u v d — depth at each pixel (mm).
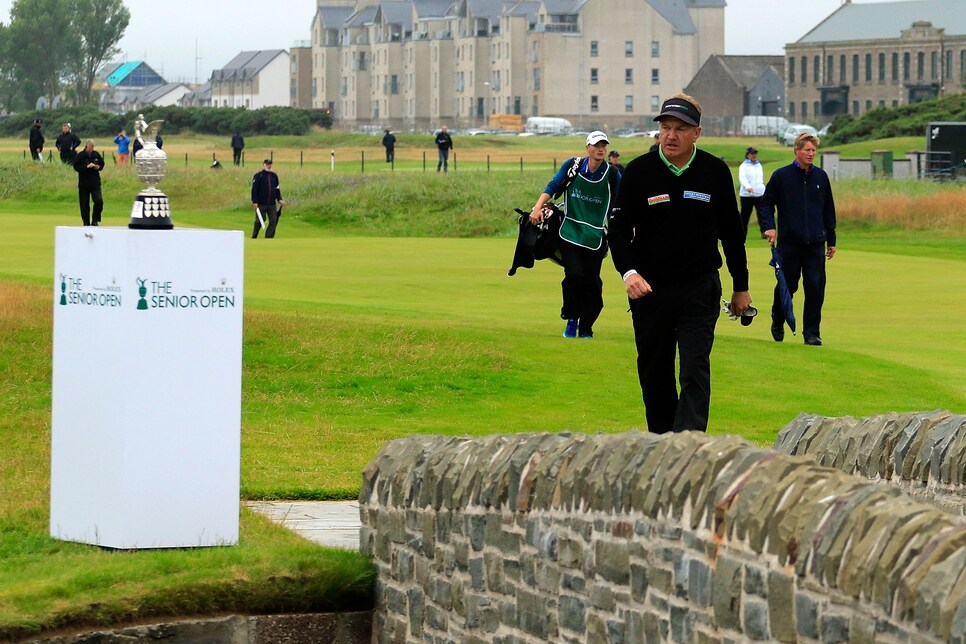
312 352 19266
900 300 30438
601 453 7965
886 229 54500
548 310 27297
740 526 6664
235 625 9656
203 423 10320
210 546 10430
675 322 11914
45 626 9141
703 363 11688
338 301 28234
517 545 8594
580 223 21516
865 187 64438
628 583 7551
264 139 158250
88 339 10320
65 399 10500
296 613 9852
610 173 21484
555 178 21531
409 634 9812
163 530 10320
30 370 17844
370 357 19297
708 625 6910
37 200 68625
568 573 8094
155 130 10438
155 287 10094
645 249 11852
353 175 67812
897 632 5695
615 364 20062
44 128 183000
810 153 22266
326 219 60969
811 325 22812
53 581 9461
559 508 8188
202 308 10227
